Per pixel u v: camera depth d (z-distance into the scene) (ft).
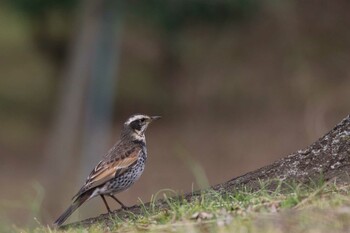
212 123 97.76
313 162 32.27
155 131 97.09
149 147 92.79
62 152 81.76
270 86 102.58
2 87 104.47
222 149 91.56
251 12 82.53
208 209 29.76
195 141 94.02
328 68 103.19
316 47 104.99
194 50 103.91
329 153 32.14
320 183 30.60
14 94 103.71
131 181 36.50
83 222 33.45
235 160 89.61
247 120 97.40
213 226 27.68
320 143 32.48
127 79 106.11
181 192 36.91
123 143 36.94
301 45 104.78
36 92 104.17
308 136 91.81
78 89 81.15
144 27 92.07
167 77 106.83
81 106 81.41
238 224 27.20
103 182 35.63
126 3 79.15
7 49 108.78
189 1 79.20
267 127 94.79
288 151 90.17
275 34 105.70
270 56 104.94
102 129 82.48
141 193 81.66
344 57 103.91
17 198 82.84
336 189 29.94
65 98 82.17
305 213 27.22
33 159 92.48
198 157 90.74
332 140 32.30
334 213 27.14
